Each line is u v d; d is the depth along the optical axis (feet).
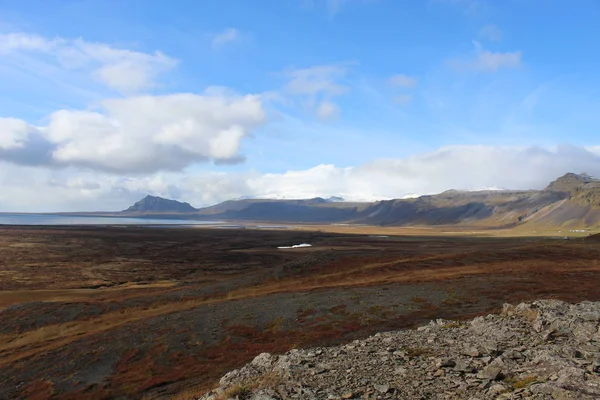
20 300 242.58
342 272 269.03
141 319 170.50
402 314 137.28
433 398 39.45
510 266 236.22
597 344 48.75
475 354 51.31
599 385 34.71
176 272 390.63
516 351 50.08
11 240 612.29
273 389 47.55
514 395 35.86
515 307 79.41
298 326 139.54
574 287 151.64
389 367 50.72
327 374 50.70
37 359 133.90
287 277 272.51
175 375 109.50
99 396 101.40
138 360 125.39
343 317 142.61
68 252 512.22
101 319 186.50
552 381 37.50
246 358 114.11
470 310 131.54
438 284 179.63
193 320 158.10
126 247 581.12
